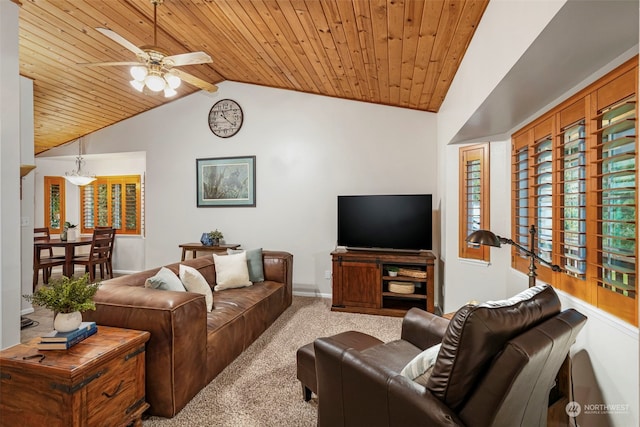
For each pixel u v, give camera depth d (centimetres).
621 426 148
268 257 399
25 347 167
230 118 499
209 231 511
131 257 633
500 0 177
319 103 466
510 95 202
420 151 432
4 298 270
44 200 646
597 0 108
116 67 401
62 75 405
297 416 195
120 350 168
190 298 210
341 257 392
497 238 201
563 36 133
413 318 212
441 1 198
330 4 227
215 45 360
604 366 160
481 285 330
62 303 166
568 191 198
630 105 146
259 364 259
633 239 142
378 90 389
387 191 442
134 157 589
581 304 180
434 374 123
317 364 167
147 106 522
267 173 486
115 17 311
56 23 318
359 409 145
